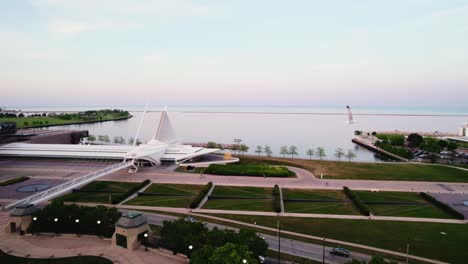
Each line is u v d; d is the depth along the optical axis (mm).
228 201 106938
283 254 69562
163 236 68250
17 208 77750
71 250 68062
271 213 95500
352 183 131250
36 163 160750
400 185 128375
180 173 144875
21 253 66562
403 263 66375
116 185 123938
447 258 68938
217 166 148875
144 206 100188
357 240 77500
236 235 62594
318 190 120688
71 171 144250
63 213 75875
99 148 174500
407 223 88562
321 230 83375
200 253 54938
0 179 130375
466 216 94188
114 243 70188
